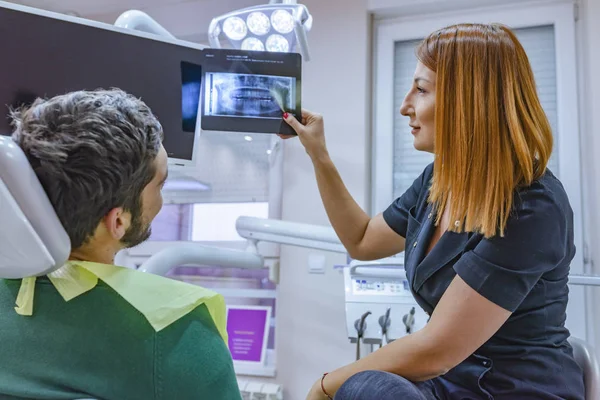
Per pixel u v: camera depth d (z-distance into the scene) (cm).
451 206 93
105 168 64
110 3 258
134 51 130
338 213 135
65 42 123
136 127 68
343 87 221
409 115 111
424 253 102
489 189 87
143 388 61
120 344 62
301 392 208
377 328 156
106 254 72
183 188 247
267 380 215
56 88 121
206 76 127
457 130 92
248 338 226
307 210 217
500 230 83
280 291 216
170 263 148
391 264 162
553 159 205
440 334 82
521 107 90
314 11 229
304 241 164
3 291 67
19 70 118
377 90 229
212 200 243
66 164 62
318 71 225
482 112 90
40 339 63
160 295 67
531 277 82
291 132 131
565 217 87
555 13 210
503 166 87
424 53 103
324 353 208
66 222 64
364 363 88
